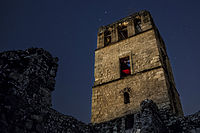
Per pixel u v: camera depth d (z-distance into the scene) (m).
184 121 11.12
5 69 7.51
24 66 8.25
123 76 18.58
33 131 7.25
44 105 8.32
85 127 10.64
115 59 19.20
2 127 6.30
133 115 11.42
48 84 8.92
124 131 10.95
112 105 15.80
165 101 13.80
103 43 21.77
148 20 20.78
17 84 7.57
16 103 7.13
